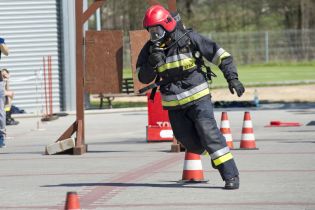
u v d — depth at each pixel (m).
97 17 49.69
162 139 28.12
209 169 20.06
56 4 44.56
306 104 45.62
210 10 110.31
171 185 17.70
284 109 42.06
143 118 38.94
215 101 46.66
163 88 16.69
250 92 57.53
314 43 99.62
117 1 91.88
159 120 28.20
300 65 98.50
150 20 16.47
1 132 27.98
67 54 44.53
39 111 44.31
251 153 23.30
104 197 16.39
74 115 42.81
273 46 99.69
